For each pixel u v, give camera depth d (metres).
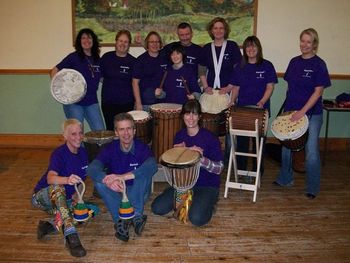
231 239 2.67
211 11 4.52
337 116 4.90
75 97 3.52
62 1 4.53
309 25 4.63
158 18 4.53
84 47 3.58
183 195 2.84
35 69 4.70
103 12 4.51
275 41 4.66
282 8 4.58
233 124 3.23
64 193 2.59
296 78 3.33
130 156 2.71
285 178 3.63
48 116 4.86
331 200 3.35
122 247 2.56
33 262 2.37
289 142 3.22
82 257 2.43
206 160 2.77
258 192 3.52
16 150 4.75
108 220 2.95
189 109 2.80
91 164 2.63
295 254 2.49
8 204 3.21
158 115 3.32
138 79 3.71
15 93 4.79
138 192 2.65
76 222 2.60
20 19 4.58
